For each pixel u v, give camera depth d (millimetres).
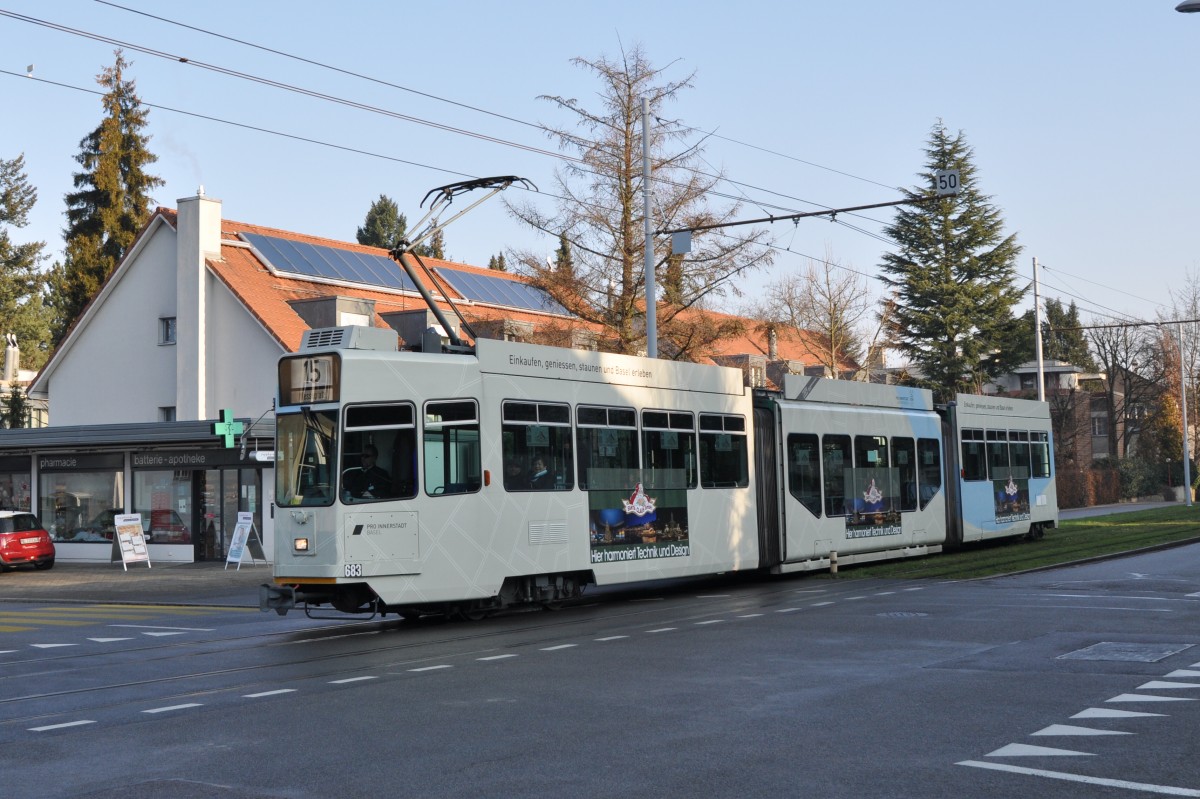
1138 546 29266
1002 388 66812
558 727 9109
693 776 7473
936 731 8656
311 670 12758
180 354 39031
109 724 9984
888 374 65125
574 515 18688
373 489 16203
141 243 41562
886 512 26719
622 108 33125
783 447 23562
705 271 32938
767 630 14883
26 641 17203
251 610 21484
